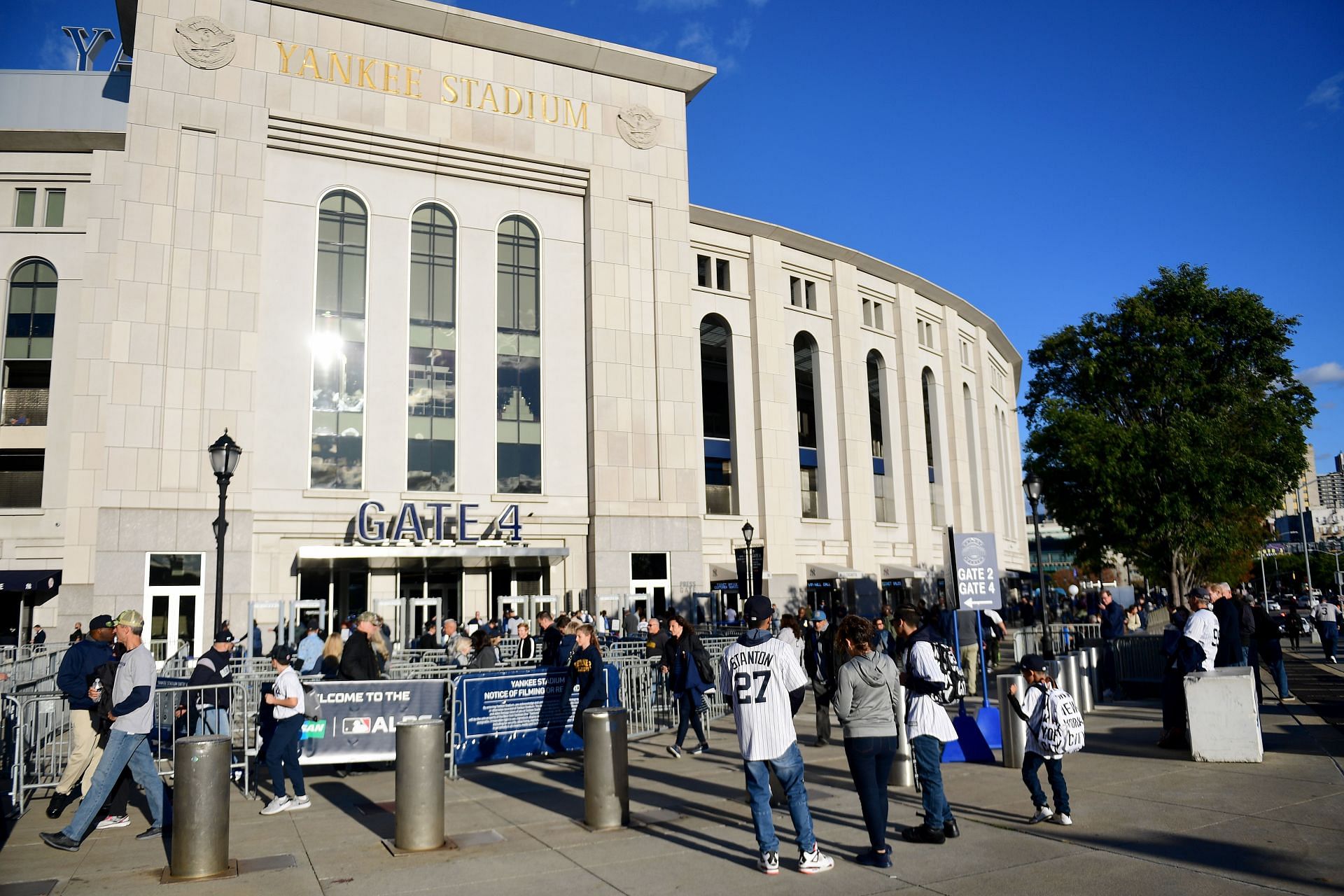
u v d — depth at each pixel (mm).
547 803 9859
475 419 29641
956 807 9055
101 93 33844
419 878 7086
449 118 30125
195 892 6871
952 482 49156
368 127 28656
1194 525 30984
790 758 7055
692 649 12953
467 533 28516
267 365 27078
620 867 7266
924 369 49125
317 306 28094
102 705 8750
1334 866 6648
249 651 21078
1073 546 35625
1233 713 10828
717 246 38156
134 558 24281
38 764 10516
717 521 36062
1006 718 11117
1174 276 33469
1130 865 6871
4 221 32562
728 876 6949
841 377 41406
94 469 29750
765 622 7430
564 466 30859
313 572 26938
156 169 25922
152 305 25312
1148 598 48500
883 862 7055
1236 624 13148
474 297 30312
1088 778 10227
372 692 11555
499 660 17141
